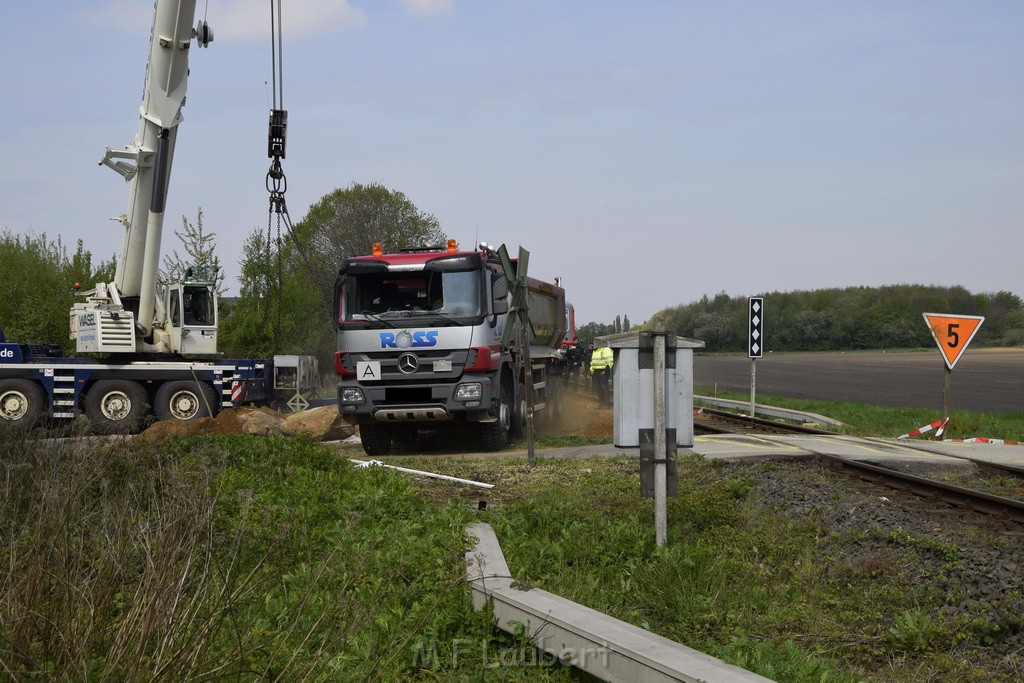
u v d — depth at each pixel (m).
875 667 5.91
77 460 7.82
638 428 8.25
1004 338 103.56
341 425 18.00
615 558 7.90
